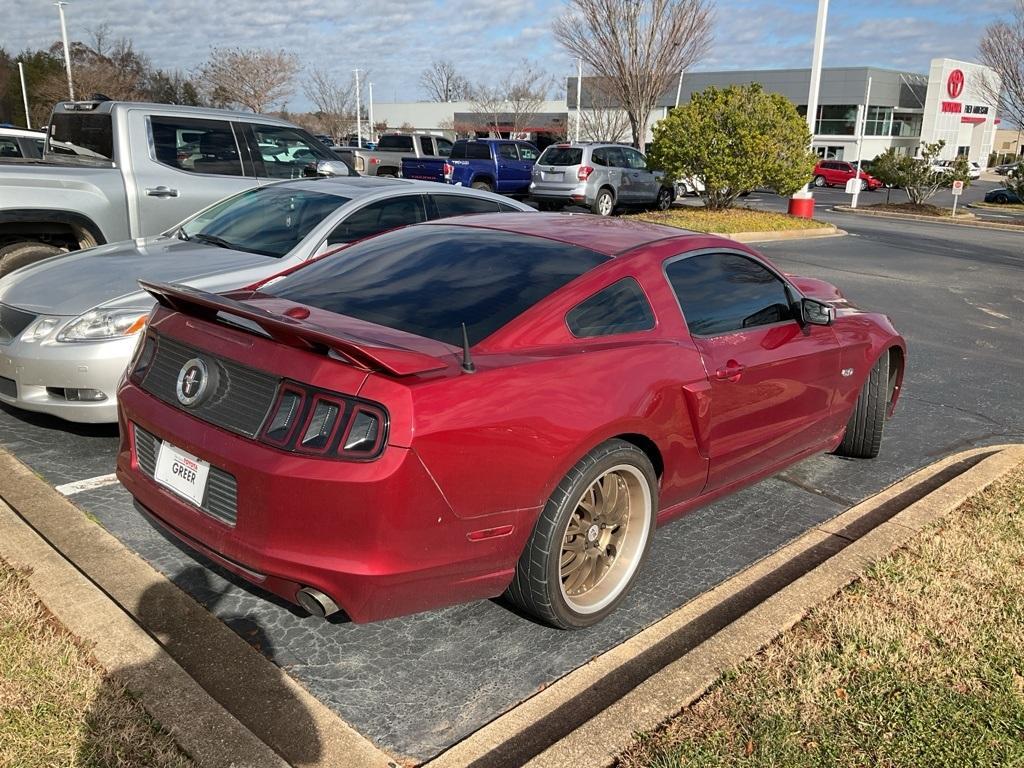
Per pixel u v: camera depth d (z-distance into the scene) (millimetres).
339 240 5719
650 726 2613
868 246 18391
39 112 43906
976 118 73250
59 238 7023
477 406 2730
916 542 3920
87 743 2387
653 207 24656
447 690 2928
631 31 28422
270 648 3107
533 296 3281
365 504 2562
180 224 6324
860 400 5090
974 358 8422
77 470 4504
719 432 3738
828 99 64562
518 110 60281
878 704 2764
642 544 3438
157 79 43094
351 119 56094
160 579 3396
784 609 3297
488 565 2900
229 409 2850
